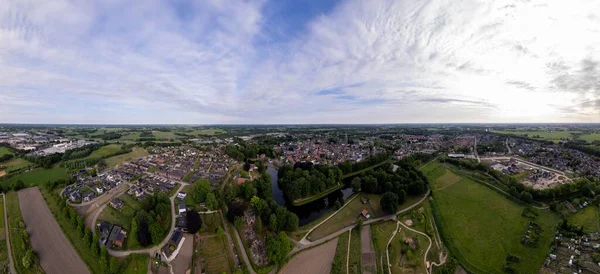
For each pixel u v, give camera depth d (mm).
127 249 105375
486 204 155500
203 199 152625
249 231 122312
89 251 103312
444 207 151500
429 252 107438
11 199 153000
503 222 132125
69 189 165750
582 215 135750
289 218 122500
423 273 94500
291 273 95625
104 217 130750
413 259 102438
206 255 103625
